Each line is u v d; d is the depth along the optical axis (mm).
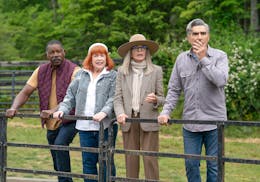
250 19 25797
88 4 25094
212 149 6117
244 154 12211
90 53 6840
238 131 14859
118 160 11125
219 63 6012
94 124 6730
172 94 6281
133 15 24469
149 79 6648
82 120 6781
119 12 24250
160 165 10711
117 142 13398
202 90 6059
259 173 10133
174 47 17906
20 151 12266
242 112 15383
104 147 6223
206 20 24062
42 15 30844
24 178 8922
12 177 9219
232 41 17438
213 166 6125
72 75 7316
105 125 6633
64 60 7398
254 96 15281
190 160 6168
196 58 6102
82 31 26328
